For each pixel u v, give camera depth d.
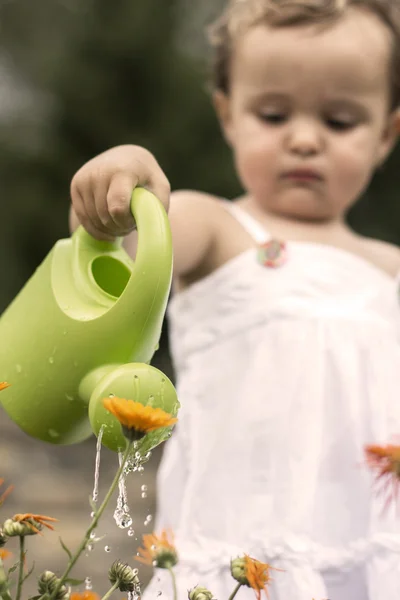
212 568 1.68
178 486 1.86
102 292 1.13
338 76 2.01
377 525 1.70
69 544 4.10
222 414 1.85
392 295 2.07
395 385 1.90
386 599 1.64
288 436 1.78
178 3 13.28
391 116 2.20
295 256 1.99
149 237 1.05
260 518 1.71
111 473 5.97
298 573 1.62
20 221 11.62
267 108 2.05
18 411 1.12
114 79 12.11
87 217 1.19
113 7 12.35
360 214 12.59
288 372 1.84
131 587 1.03
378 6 2.13
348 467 1.77
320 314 1.91
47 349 1.09
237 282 1.96
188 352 1.98
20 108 13.45
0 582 0.95
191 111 11.99
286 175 2.05
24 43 15.13
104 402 0.92
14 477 5.65
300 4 2.04
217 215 2.00
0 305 11.61
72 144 12.16
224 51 2.26
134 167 1.16
